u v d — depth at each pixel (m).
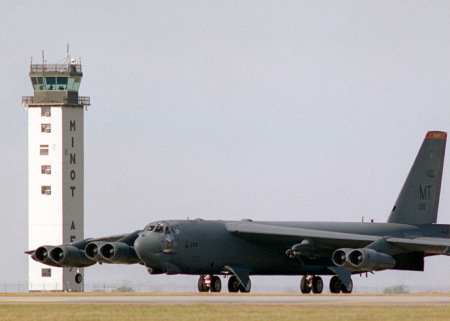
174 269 123.19
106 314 81.75
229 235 129.88
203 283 131.50
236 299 103.50
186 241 124.12
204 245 126.31
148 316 80.06
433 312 83.44
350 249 122.94
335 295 118.00
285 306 90.00
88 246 129.00
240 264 131.00
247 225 130.12
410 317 79.38
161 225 122.75
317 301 100.06
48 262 131.00
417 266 131.62
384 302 98.69
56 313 82.94
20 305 92.12
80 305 91.44
